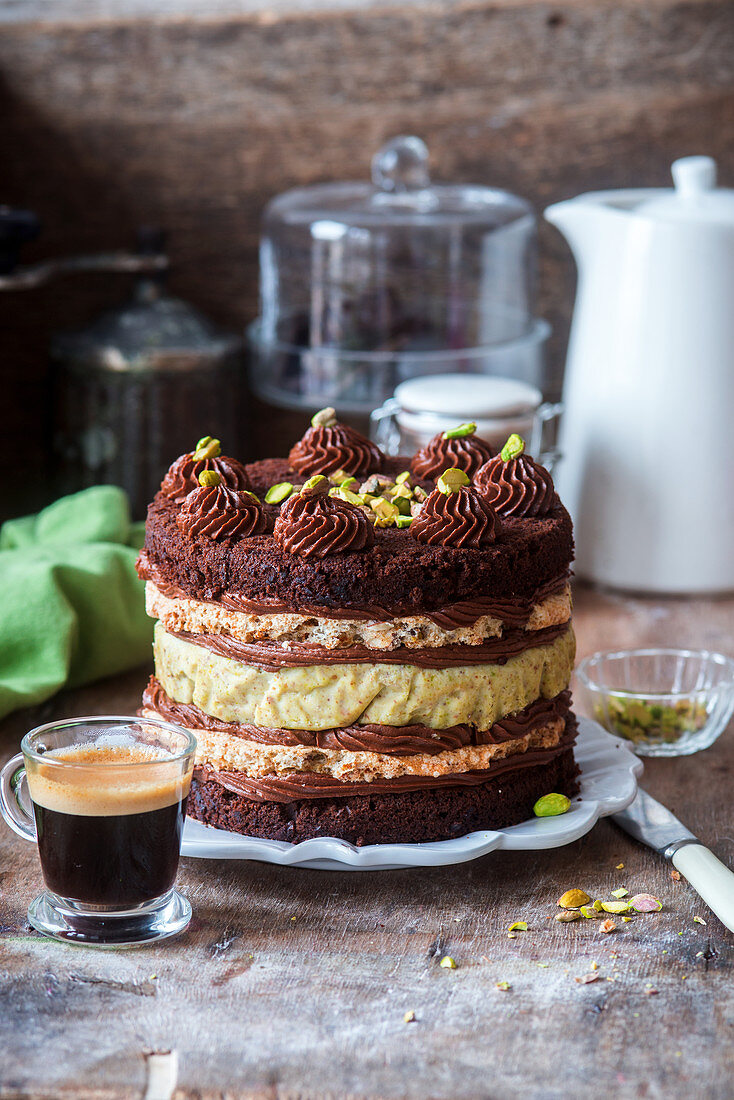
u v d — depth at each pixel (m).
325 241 1.36
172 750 0.92
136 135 1.51
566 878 0.96
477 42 1.45
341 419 1.56
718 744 1.11
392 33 1.46
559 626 0.97
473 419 1.28
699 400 1.28
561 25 1.44
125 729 0.93
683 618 1.29
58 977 0.89
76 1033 0.86
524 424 1.30
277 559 0.92
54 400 1.43
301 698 0.93
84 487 1.42
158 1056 0.85
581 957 0.90
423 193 1.40
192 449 1.42
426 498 0.98
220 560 0.93
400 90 1.48
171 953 0.91
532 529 0.96
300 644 0.93
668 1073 0.84
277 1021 0.86
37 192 1.53
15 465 1.61
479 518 0.94
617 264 1.29
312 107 1.49
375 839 0.95
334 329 1.37
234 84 1.49
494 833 0.94
